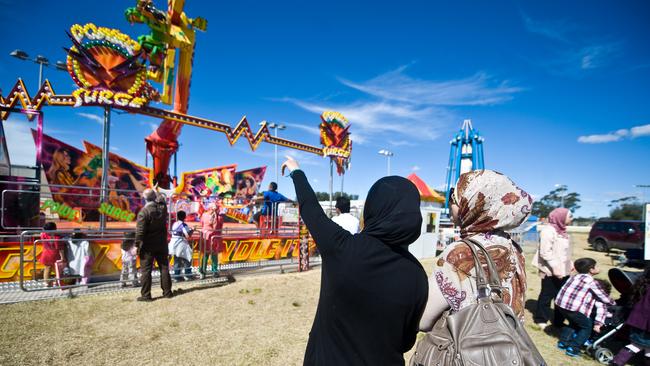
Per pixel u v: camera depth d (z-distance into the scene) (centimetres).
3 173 732
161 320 506
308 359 154
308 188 166
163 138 1280
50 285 624
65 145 1467
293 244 1058
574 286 479
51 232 609
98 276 673
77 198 820
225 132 1273
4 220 664
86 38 865
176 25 1150
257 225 1127
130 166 1694
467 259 153
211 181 2195
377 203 149
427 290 155
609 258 1631
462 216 174
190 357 395
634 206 6234
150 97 998
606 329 460
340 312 140
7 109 784
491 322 136
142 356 391
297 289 726
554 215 587
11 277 628
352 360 137
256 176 2464
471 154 2459
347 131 1803
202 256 782
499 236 166
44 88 901
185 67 1184
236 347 429
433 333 149
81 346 407
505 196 163
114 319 500
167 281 614
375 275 138
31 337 422
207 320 517
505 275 155
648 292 404
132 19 1016
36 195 711
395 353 143
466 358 131
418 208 151
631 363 457
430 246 1389
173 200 1032
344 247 142
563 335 488
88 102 857
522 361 126
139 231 575
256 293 677
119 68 911
